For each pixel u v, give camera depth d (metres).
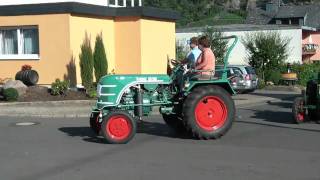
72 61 22.12
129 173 8.73
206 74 12.16
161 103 12.16
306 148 10.82
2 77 23.34
